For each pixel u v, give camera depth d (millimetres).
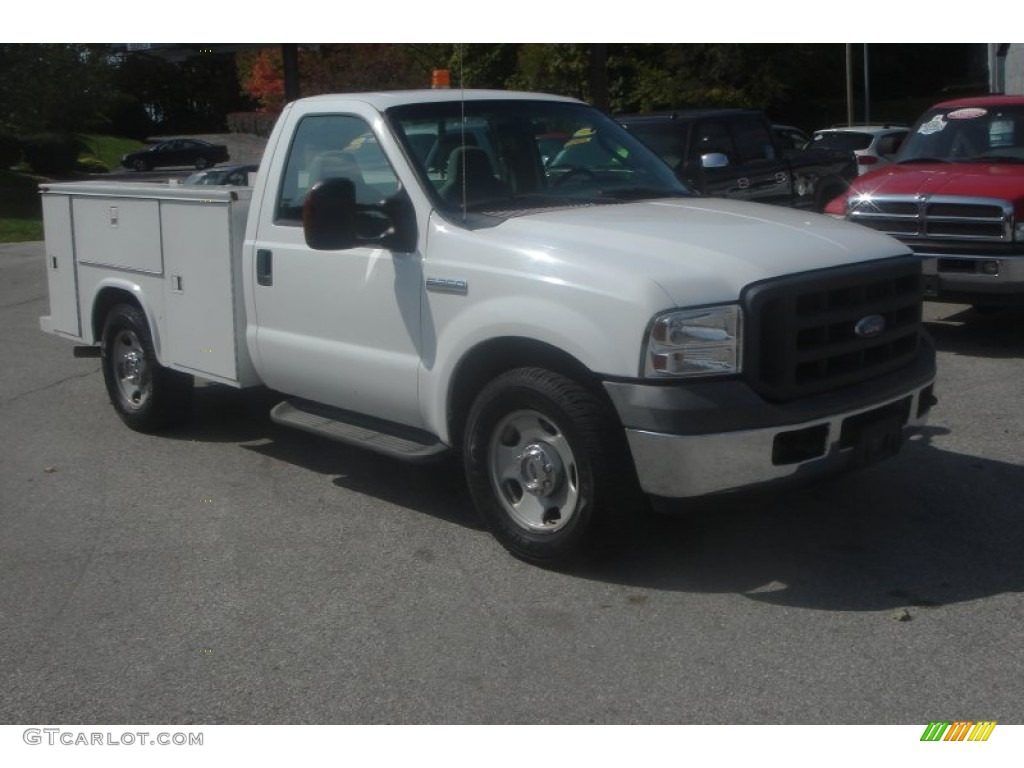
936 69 49406
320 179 6078
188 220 6797
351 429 6035
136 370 7770
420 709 4121
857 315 4977
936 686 4121
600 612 4805
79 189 7816
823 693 4102
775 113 45031
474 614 4848
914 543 5414
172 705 4230
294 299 6176
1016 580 4980
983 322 10609
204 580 5344
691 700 4098
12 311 14062
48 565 5602
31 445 7746
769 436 4621
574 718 4020
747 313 4621
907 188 9461
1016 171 9602
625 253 4859
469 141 5887
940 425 7293
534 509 5281
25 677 4480
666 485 4676
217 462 7172
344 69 28250
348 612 4930
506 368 5340
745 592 4938
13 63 36875
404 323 5582
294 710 4156
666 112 13539
